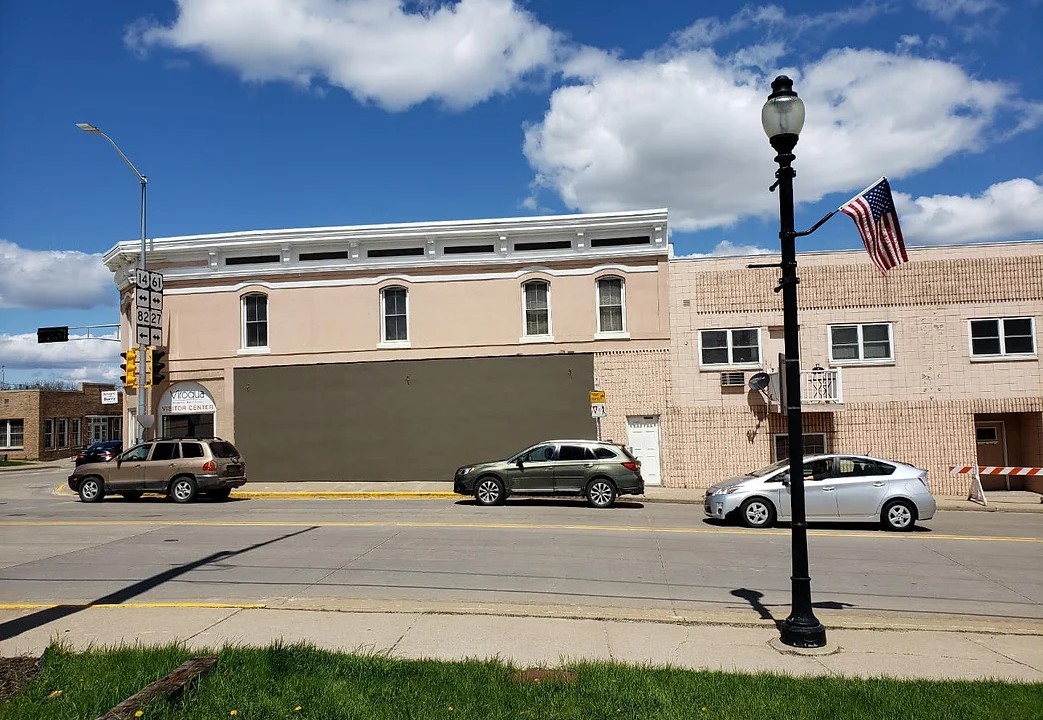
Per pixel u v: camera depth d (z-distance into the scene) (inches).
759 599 383.9
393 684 237.8
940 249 925.8
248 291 1032.2
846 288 933.2
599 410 901.8
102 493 853.8
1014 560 494.0
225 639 296.7
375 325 1010.1
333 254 1021.8
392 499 869.2
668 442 951.0
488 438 984.3
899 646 305.4
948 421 914.1
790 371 314.2
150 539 545.0
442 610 347.3
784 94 316.5
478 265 997.2
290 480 1012.5
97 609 348.2
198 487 837.2
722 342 952.9
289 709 214.4
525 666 267.3
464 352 994.7
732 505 630.5
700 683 244.2
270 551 495.5
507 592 390.3
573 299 981.2
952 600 390.3
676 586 409.7
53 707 212.4
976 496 860.6
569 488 765.3
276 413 1021.2
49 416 2060.8
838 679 254.4
